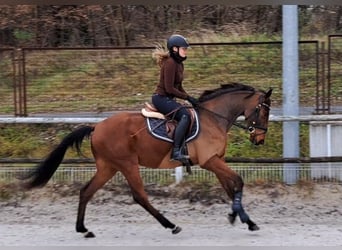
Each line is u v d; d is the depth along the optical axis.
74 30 15.30
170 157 7.52
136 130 7.46
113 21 15.09
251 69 12.12
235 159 9.12
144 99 11.77
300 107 11.33
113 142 7.43
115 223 8.09
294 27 9.29
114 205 8.85
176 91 7.42
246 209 8.60
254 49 12.18
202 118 7.57
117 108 11.64
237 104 7.70
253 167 9.41
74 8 15.14
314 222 8.06
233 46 12.23
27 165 9.68
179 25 15.32
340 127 9.53
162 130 7.44
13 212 8.63
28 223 8.15
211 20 15.49
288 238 7.16
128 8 15.16
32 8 15.29
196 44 10.66
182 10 15.43
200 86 12.05
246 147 10.40
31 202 8.98
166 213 8.51
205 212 8.55
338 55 11.77
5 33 15.46
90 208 8.73
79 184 9.31
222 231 7.58
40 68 12.00
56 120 9.11
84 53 12.29
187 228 7.76
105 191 9.14
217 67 12.24
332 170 9.28
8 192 9.12
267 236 7.28
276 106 11.58
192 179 9.31
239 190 7.39
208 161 7.45
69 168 9.49
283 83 9.42
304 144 10.33
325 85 10.80
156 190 9.13
